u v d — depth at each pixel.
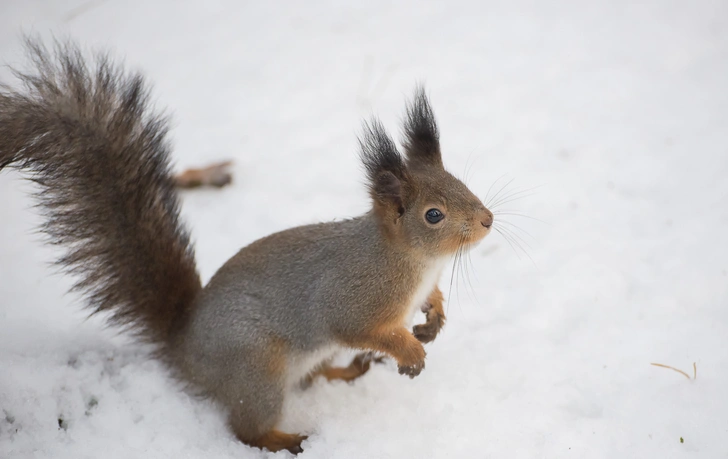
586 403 6.45
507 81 11.90
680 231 8.55
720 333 7.00
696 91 11.13
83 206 6.78
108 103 6.82
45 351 7.02
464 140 10.73
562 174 9.88
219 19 14.15
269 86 12.28
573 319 7.48
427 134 6.84
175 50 13.23
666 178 9.49
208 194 9.98
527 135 10.71
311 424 6.70
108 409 6.45
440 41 13.09
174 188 7.18
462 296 8.01
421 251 6.48
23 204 9.78
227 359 6.50
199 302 6.83
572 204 9.30
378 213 6.53
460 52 12.73
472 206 6.44
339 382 7.18
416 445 6.11
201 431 6.49
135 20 14.05
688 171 9.55
